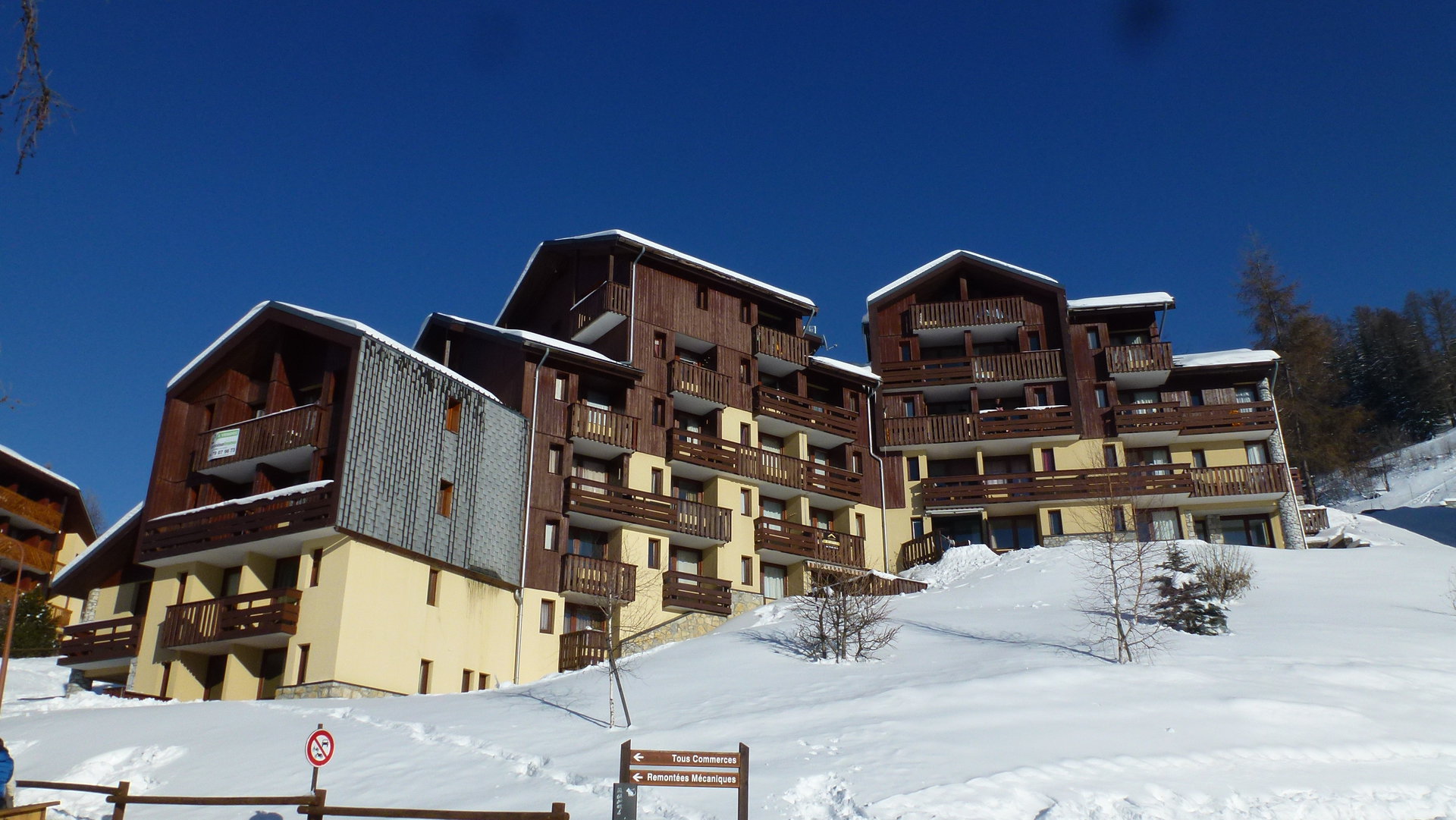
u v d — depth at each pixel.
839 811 13.16
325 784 15.92
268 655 27.94
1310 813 13.47
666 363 37.38
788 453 40.28
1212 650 22.39
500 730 19.00
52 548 44.97
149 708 23.72
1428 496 61.69
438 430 29.84
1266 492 40.31
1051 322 44.09
